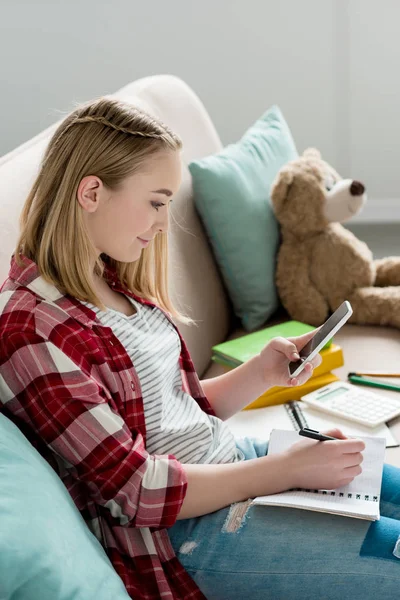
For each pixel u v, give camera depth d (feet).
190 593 3.64
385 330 6.31
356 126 10.78
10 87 10.79
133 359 3.83
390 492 4.00
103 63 10.66
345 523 3.66
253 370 4.54
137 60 10.63
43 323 3.49
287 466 3.77
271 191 6.30
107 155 3.61
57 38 10.56
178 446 3.95
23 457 3.07
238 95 10.73
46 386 3.42
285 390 5.30
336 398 5.21
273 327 6.07
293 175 6.27
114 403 3.65
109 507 3.58
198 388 4.42
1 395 3.50
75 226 3.63
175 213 5.81
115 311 3.90
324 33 10.37
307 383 5.40
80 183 3.61
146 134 3.67
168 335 4.20
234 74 10.64
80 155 3.62
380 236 10.95
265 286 6.32
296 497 3.75
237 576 3.63
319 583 3.53
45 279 3.62
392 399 5.18
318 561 3.56
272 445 4.25
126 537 3.66
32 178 4.49
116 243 3.77
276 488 3.77
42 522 2.86
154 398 3.87
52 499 3.02
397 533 3.59
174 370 4.21
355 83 10.57
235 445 4.33
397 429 4.91
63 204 3.62
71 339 3.52
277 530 3.67
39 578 2.69
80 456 3.47
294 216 6.28
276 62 10.55
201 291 5.90
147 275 4.24
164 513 3.56
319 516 3.70
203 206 6.11
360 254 6.42
